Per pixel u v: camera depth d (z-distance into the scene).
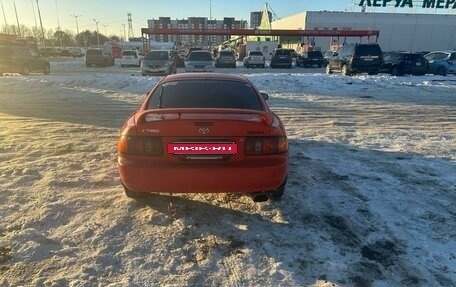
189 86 4.30
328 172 5.09
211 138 3.36
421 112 10.56
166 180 3.36
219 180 3.37
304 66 37.34
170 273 2.90
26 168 5.07
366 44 22.42
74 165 5.27
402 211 3.94
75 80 17.11
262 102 4.19
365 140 7.05
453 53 24.20
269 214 3.87
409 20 60.50
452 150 6.33
